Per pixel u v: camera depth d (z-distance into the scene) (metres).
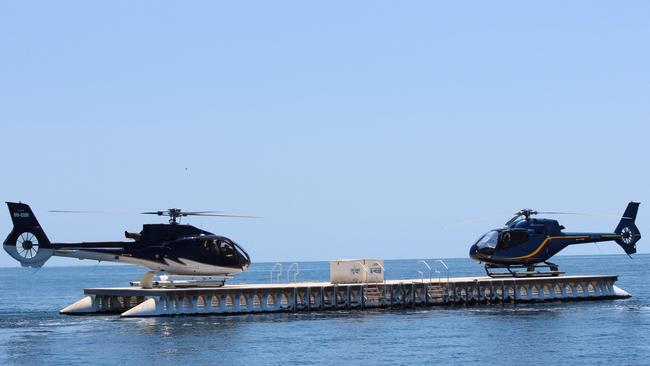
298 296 67.75
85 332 55.78
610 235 79.94
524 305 74.06
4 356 47.25
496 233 76.88
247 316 64.56
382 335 54.78
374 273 71.81
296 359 46.31
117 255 63.62
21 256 62.38
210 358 46.44
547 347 50.06
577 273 175.00
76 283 177.88
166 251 64.50
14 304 93.19
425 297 72.12
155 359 46.09
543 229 77.56
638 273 176.50
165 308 63.62
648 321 61.53
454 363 45.34
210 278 67.31
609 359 46.19
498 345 50.78
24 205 62.72
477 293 74.12
